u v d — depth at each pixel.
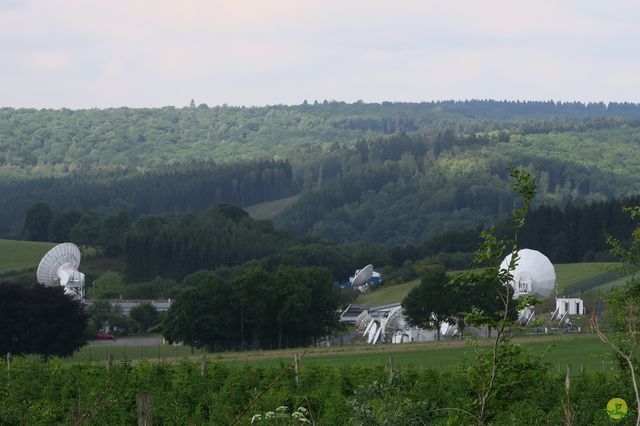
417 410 37.16
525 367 33.88
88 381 68.00
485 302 170.50
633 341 36.34
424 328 182.12
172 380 67.88
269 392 62.34
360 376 68.00
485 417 34.59
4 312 154.88
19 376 70.44
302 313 177.62
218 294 174.12
